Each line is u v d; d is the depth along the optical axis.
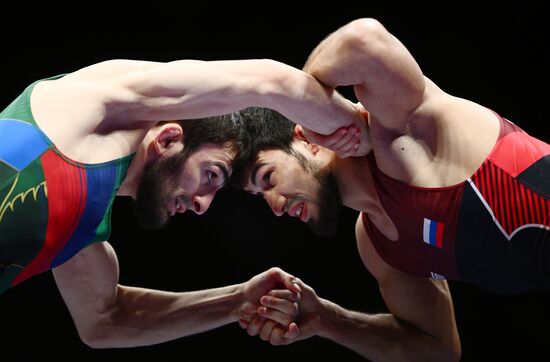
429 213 2.55
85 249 2.90
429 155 2.54
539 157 2.48
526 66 4.44
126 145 2.35
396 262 2.92
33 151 2.17
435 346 3.09
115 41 4.46
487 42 4.45
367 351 3.12
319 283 4.63
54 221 2.20
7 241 2.14
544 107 4.43
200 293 3.16
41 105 2.24
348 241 4.63
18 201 2.14
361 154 2.68
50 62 4.45
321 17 4.49
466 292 4.51
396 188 2.61
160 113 2.36
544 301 4.43
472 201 2.48
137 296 3.13
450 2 4.45
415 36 4.49
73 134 2.21
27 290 4.47
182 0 4.45
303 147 2.83
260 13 4.49
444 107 2.53
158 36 4.47
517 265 2.53
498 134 2.51
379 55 2.39
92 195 2.26
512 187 2.45
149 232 4.60
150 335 3.09
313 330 3.07
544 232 2.44
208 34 4.49
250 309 3.07
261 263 4.63
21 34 4.43
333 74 2.46
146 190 2.63
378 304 4.57
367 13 4.48
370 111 2.54
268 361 4.48
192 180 2.68
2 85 4.44
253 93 2.40
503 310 4.45
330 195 2.79
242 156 2.79
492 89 4.48
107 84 2.33
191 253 4.62
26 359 4.40
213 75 2.37
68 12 4.43
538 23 4.40
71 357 4.43
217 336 4.52
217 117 2.70
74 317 3.06
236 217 4.65
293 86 2.45
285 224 4.64
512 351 4.38
